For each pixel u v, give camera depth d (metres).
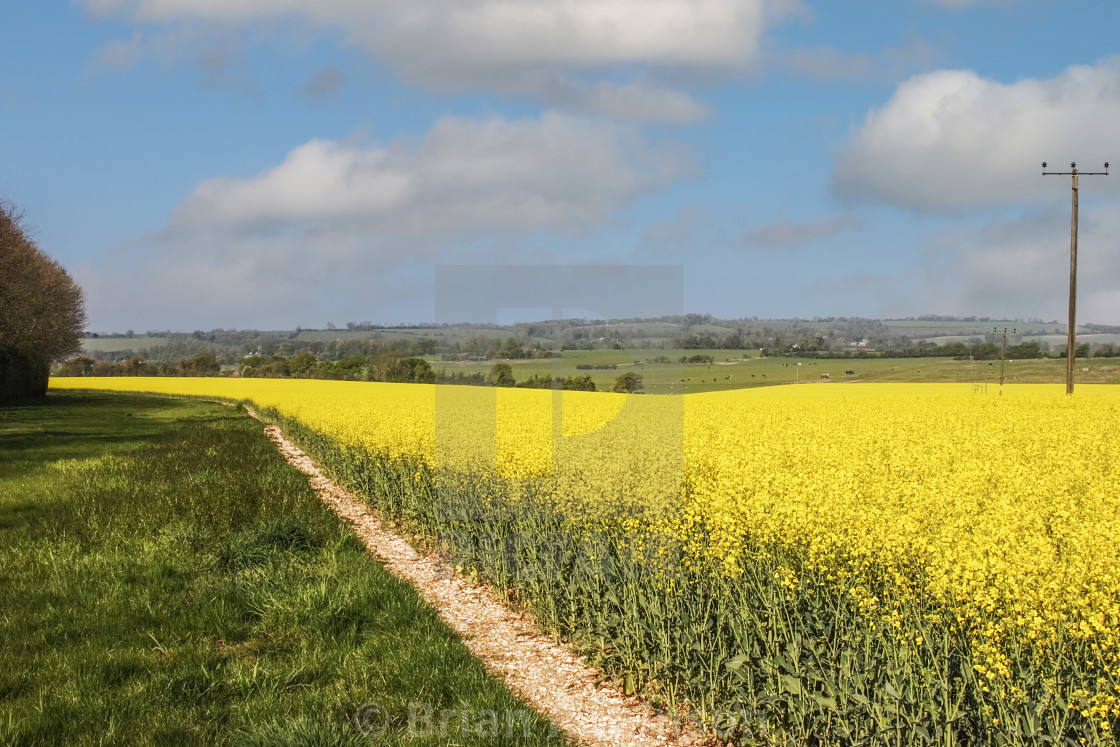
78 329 53.19
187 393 54.53
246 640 7.12
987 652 4.41
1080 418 17.20
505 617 7.75
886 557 5.53
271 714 5.51
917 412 19.75
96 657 6.42
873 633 4.89
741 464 9.40
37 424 30.27
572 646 6.84
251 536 10.07
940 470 9.84
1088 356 65.25
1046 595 4.65
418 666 6.29
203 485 14.33
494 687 5.92
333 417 18.80
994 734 4.33
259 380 67.25
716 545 6.04
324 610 7.45
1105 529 5.99
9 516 11.95
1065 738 4.09
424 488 10.83
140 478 15.44
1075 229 31.12
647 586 6.18
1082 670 4.54
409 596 8.03
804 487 7.43
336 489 15.73
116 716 5.44
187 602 7.94
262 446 21.98
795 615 5.31
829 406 21.89
